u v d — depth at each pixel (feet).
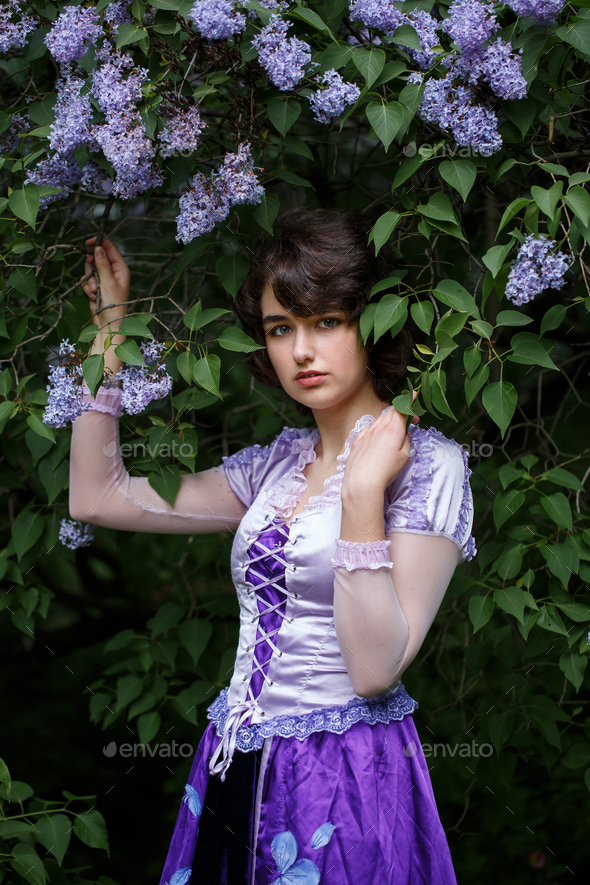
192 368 3.99
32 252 5.17
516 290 3.53
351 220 4.11
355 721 3.73
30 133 4.23
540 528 6.61
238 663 4.17
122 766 10.28
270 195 4.13
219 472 4.83
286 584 3.95
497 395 3.68
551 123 4.06
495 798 7.75
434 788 7.88
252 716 3.92
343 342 3.94
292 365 3.99
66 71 4.27
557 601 4.98
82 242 5.97
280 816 3.67
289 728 3.78
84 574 9.66
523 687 5.82
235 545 4.29
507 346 7.15
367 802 3.60
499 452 7.65
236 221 4.83
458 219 4.67
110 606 9.77
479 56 3.68
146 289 6.80
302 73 3.79
